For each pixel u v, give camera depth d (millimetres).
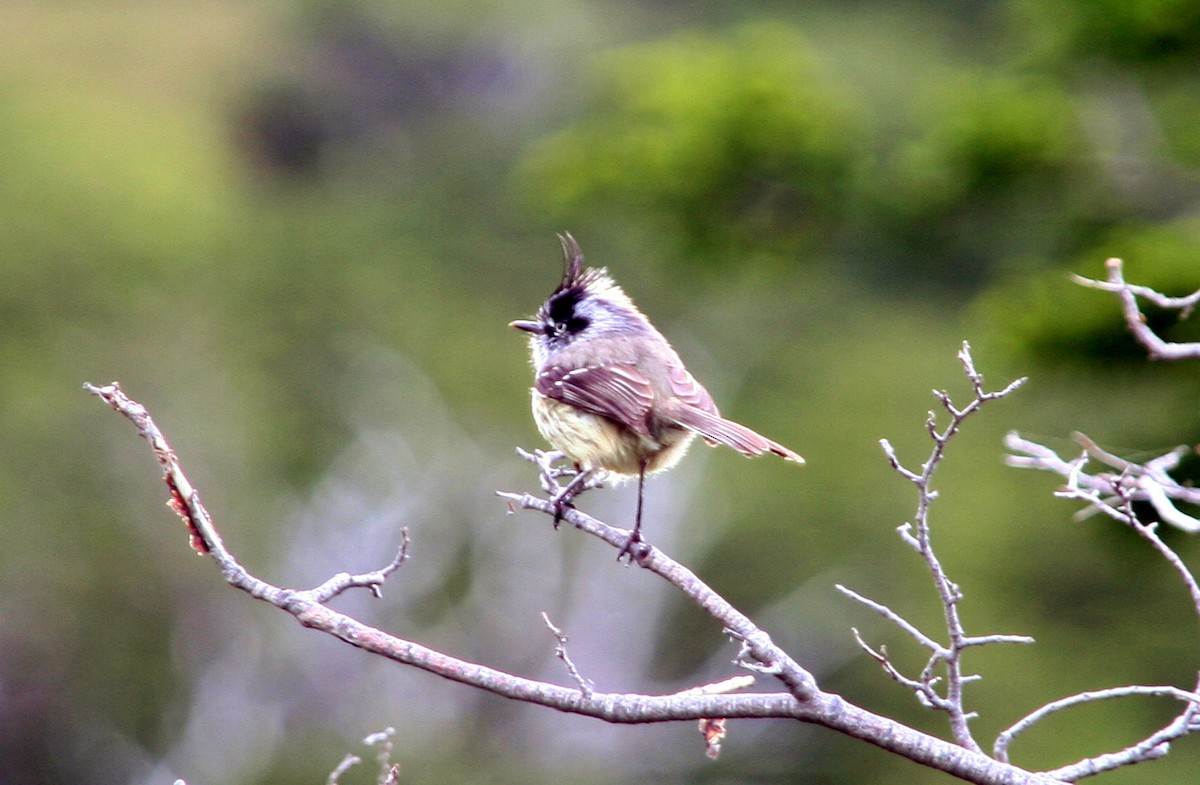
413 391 24328
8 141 24891
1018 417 17125
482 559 21625
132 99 26953
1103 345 10273
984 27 22938
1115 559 10875
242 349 24500
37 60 27125
